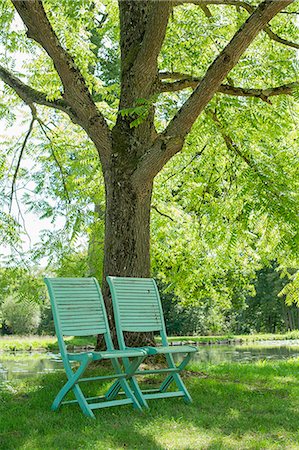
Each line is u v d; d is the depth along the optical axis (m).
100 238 15.20
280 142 12.84
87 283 6.86
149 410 6.40
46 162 15.37
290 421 6.08
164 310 45.41
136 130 9.52
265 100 10.40
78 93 9.36
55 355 21.41
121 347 6.79
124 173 9.36
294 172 11.57
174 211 16.28
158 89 9.97
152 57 9.59
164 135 8.81
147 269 9.45
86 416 6.00
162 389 7.27
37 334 35.88
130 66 9.70
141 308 7.27
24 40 13.24
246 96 10.49
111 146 9.48
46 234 14.75
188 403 6.88
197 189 14.55
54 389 7.55
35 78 13.88
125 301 7.11
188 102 8.59
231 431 5.63
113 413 6.20
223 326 48.84
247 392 7.66
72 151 15.17
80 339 29.77
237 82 12.43
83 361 6.07
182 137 8.79
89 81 13.35
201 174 14.75
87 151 15.11
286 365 12.52
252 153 11.48
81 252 15.19
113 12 13.38
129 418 6.02
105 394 6.80
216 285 19.94
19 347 26.25
